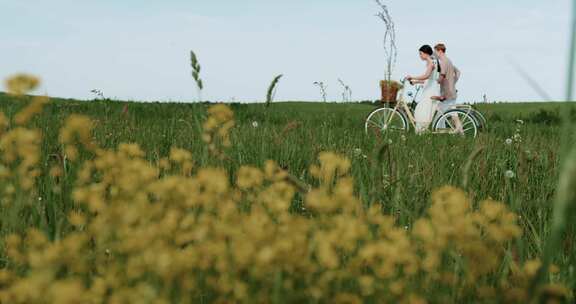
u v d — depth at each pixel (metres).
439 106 10.55
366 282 1.33
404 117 9.98
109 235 1.49
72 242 1.33
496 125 9.15
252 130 5.73
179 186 1.54
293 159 3.90
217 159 2.28
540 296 1.10
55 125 4.80
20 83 1.62
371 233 1.55
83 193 1.54
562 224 0.98
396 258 1.36
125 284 1.33
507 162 4.14
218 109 2.13
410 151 4.83
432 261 1.46
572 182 0.94
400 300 1.39
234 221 1.49
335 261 1.33
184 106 11.39
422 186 3.03
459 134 7.65
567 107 0.93
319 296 1.29
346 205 1.54
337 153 4.28
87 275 1.53
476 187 3.16
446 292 1.53
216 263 1.43
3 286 1.49
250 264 1.36
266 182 2.13
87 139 1.97
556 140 5.91
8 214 1.86
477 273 1.53
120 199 1.58
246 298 1.32
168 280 1.25
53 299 1.12
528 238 2.44
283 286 1.33
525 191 3.19
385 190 2.65
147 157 3.56
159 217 1.47
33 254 1.28
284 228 1.41
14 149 1.81
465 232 1.45
